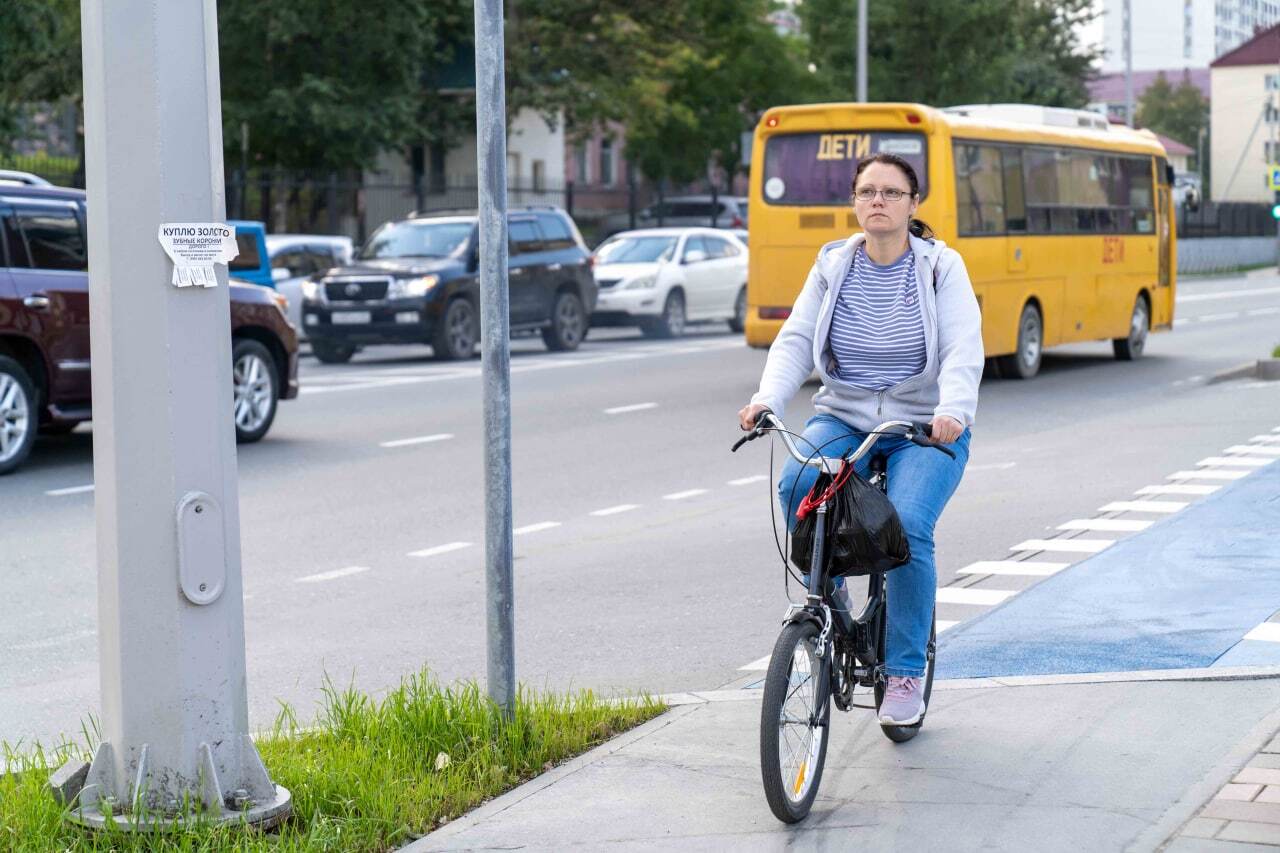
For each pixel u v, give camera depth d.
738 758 6.64
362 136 45.72
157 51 5.55
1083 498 13.52
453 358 30.41
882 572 6.24
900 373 6.55
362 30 45.72
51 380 16.34
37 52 31.39
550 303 31.62
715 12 62.16
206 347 5.66
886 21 57.22
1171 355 29.72
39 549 12.35
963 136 23.61
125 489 5.59
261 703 8.08
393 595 10.69
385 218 47.06
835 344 6.61
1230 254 79.06
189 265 5.59
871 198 6.46
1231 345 31.62
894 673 6.55
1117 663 7.96
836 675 6.26
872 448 6.61
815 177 23.80
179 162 5.59
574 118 54.41
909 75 57.84
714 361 28.98
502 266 6.62
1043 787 6.14
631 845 5.68
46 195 16.50
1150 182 29.64
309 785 5.98
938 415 6.24
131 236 5.57
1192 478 14.34
